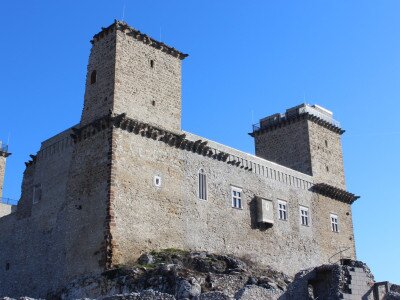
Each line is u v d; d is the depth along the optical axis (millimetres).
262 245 52719
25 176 52719
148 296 27922
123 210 41750
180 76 51031
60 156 48469
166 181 45938
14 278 49031
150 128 45656
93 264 40312
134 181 43344
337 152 68125
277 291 33562
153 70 48594
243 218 51969
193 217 47094
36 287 45469
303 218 59000
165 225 44438
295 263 55500
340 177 66938
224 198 50844
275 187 56875
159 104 47906
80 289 39844
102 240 40344
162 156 46406
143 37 48625
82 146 45969
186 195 47250
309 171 63188
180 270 37719
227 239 49469
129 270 38062
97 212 41812
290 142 66312
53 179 48344
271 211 54625
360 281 34812
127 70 46406
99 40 48750
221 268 41969
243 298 31484
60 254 43906
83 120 46969
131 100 45750
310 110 66625
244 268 44000
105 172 42438
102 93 45938
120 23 47250
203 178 49562
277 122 68000
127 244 41062
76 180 45250
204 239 47344
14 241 50969
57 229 45406
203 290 36250
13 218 52438
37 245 47375
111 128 43531
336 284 34281
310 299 35094
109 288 38031
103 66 47031
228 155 52656
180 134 48031
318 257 58750
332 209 63688
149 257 40969
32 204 50125
